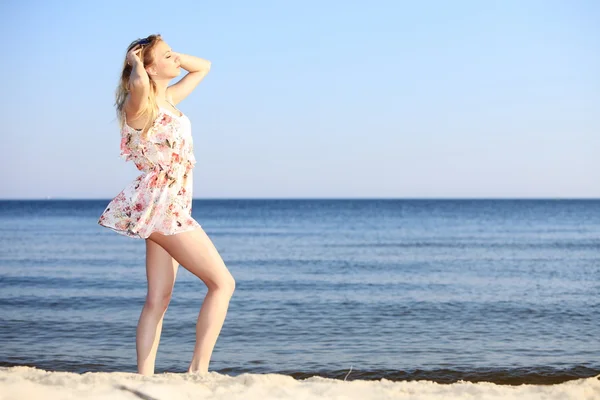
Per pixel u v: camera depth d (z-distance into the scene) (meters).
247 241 35.25
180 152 3.99
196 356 4.05
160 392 3.13
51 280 17.11
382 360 7.80
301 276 18.44
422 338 9.26
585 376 6.99
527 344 8.81
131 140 3.95
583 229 49.44
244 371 7.30
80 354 8.09
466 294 14.54
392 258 24.67
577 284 16.64
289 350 8.41
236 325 10.35
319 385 3.51
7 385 3.14
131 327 10.11
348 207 142.75
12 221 62.59
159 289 4.10
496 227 53.06
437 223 61.53
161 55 4.05
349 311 11.94
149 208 3.90
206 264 4.00
